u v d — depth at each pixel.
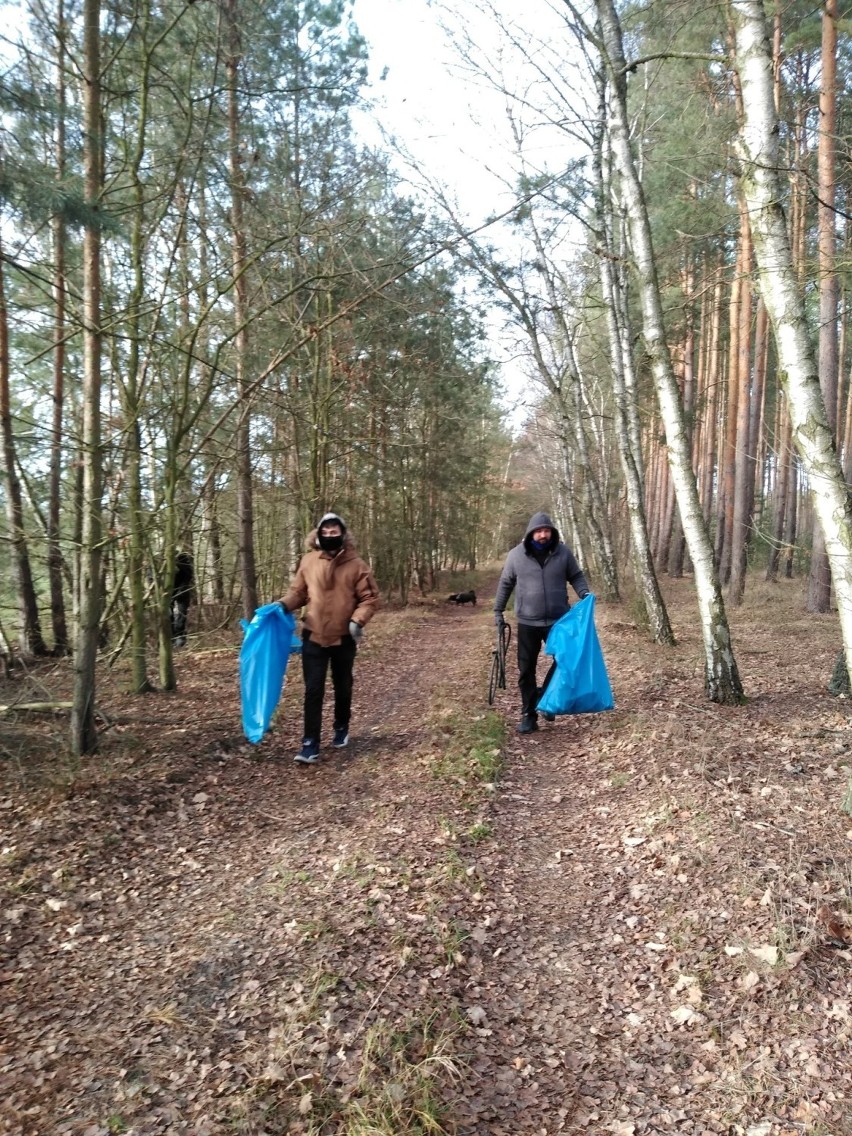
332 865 4.44
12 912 3.90
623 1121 2.63
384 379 17.97
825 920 3.44
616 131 7.73
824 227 9.66
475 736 6.86
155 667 10.88
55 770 5.80
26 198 4.71
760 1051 2.86
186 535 11.02
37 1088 2.67
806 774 5.26
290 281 9.49
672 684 8.38
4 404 10.32
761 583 20.89
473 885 4.16
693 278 15.16
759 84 4.70
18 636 11.46
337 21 9.87
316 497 15.24
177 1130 2.47
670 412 7.40
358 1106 2.54
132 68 7.77
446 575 39.69
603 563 18.62
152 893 4.24
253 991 3.23
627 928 3.79
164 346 8.14
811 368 4.45
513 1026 3.13
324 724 7.87
